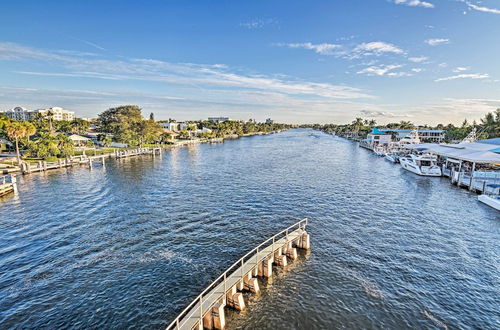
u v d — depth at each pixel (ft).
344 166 232.73
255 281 61.57
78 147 329.31
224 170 211.82
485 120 380.99
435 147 216.74
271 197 133.49
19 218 105.40
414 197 134.10
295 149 391.65
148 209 116.06
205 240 86.22
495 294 61.05
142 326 52.03
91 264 72.64
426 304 57.67
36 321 53.21
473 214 109.60
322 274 68.33
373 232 92.12
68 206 120.26
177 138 564.71
